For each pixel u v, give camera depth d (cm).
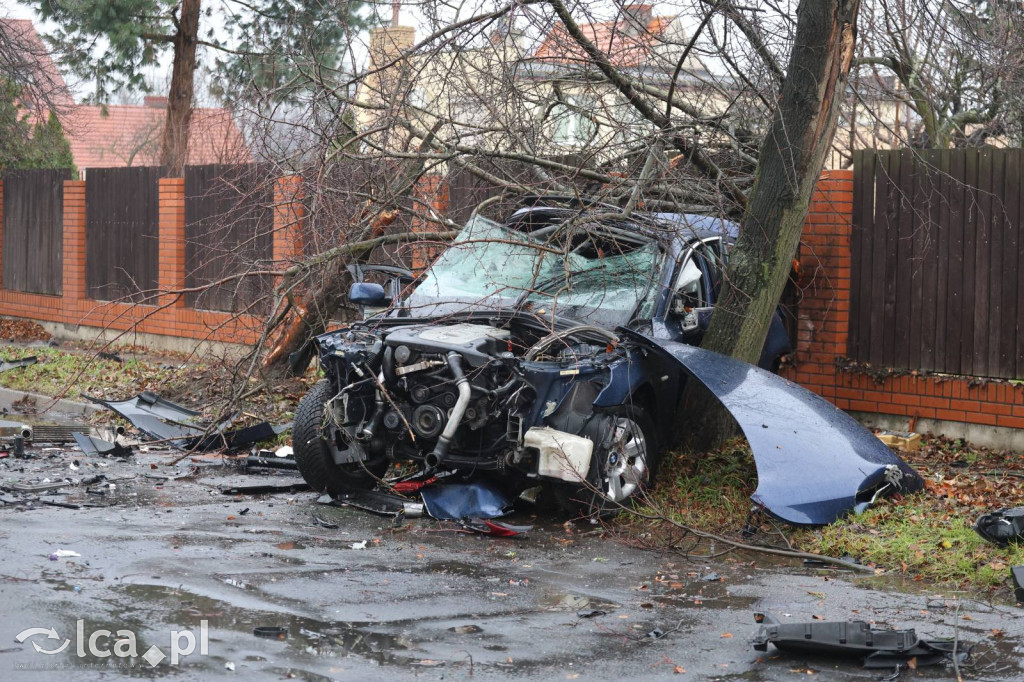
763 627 500
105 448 965
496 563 642
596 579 613
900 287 1037
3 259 1975
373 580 590
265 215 1164
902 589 608
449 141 939
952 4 1052
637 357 789
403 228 1077
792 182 867
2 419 1175
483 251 892
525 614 540
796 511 693
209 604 530
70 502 768
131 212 1686
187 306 1589
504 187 959
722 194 946
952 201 1002
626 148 978
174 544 650
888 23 1088
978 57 1168
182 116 2269
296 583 576
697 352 801
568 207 888
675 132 920
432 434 737
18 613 499
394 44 941
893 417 1041
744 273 879
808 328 1081
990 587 607
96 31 2244
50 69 2339
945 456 960
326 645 479
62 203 1838
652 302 840
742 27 917
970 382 993
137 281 1677
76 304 1781
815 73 859
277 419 1090
